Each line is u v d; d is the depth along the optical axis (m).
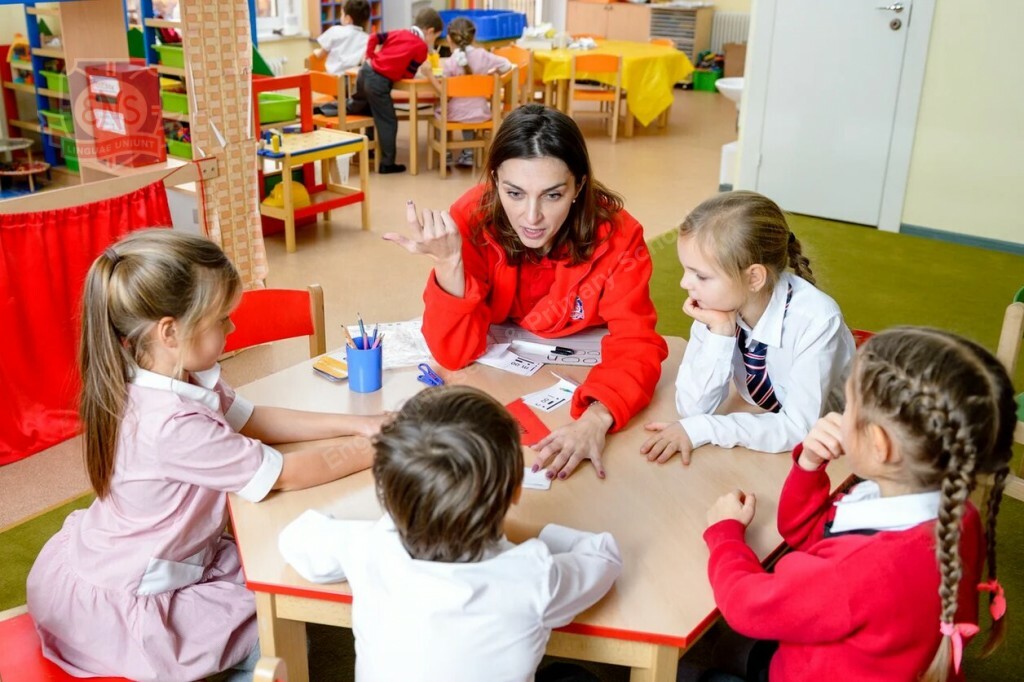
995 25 4.45
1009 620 2.04
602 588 1.17
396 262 4.35
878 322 3.75
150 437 1.37
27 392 2.63
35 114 3.41
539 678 1.40
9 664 1.37
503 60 6.26
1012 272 4.41
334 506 1.38
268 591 1.23
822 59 4.95
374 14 7.76
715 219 1.52
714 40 9.75
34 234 2.54
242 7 2.98
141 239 1.37
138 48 3.54
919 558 1.07
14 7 3.21
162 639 1.42
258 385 1.76
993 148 4.63
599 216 1.79
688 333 3.61
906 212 4.98
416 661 1.07
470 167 6.27
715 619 1.20
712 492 1.44
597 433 1.56
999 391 1.04
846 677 1.13
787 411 1.59
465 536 1.06
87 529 1.47
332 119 5.70
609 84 6.95
